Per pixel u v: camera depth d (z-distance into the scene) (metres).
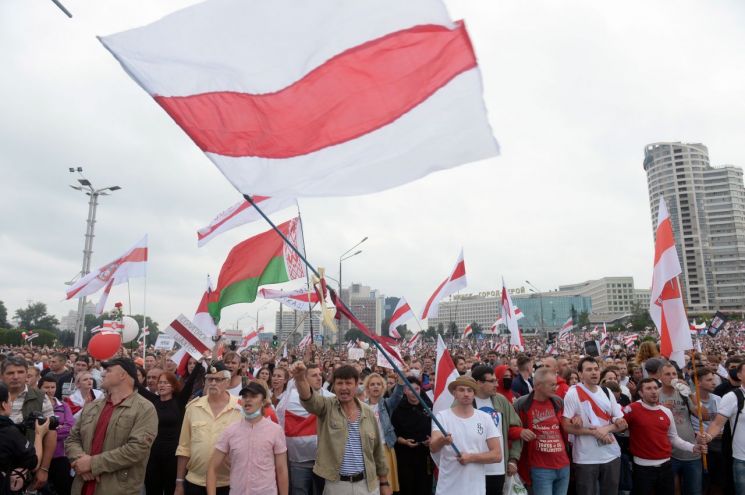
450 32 3.83
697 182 159.50
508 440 6.95
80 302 32.19
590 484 7.21
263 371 10.30
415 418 7.57
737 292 151.12
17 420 6.51
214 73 4.47
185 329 8.05
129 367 5.61
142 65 4.47
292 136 4.34
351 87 4.21
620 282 193.00
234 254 9.59
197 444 6.18
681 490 7.92
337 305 6.61
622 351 19.52
